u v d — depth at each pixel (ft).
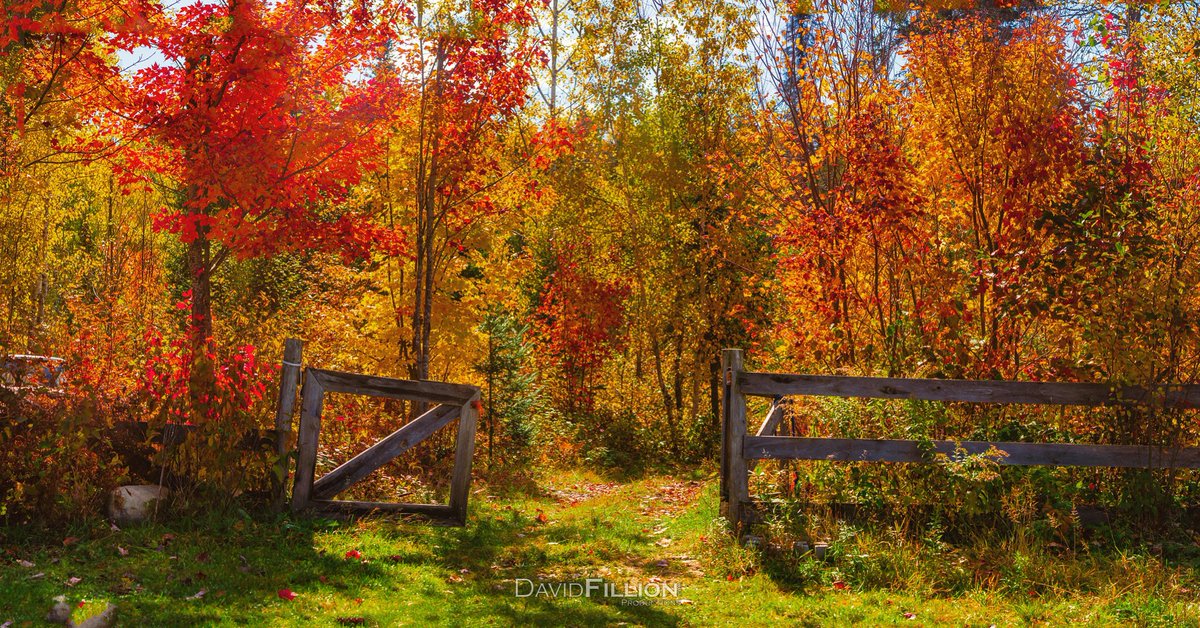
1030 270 27.12
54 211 79.97
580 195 74.18
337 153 38.37
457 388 27.73
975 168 32.81
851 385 24.45
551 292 79.36
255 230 37.01
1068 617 17.69
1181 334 23.59
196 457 24.04
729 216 65.26
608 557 24.88
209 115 34.45
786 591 20.42
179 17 34.27
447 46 42.70
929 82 34.35
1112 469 24.17
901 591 19.94
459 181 45.62
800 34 40.63
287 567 20.66
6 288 46.03
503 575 22.36
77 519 21.45
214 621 16.17
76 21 33.65
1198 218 24.89
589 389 79.15
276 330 41.65
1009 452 23.32
